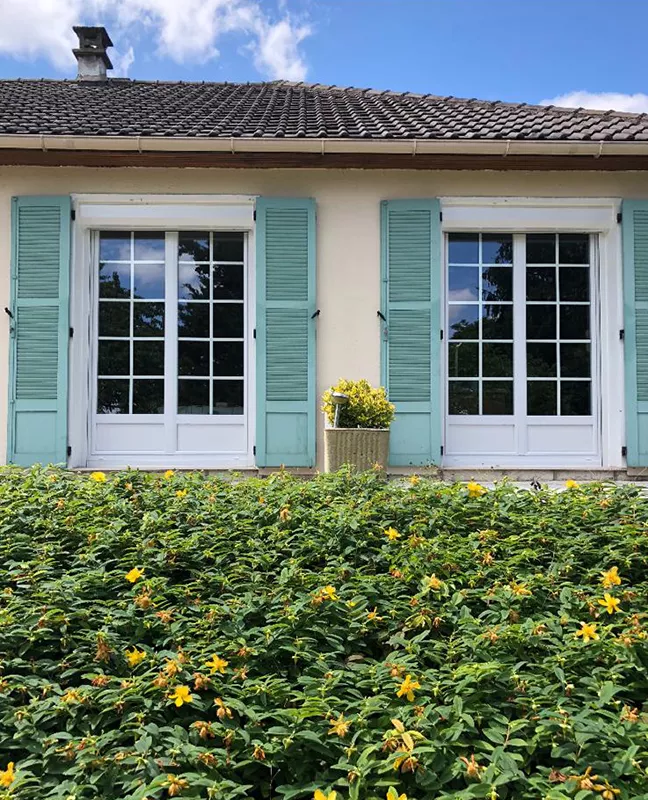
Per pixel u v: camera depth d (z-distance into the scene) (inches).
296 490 149.6
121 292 243.3
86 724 75.4
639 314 237.1
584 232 245.0
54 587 98.1
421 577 109.6
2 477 167.8
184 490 149.5
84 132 223.3
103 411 242.2
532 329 245.6
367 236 238.5
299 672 88.3
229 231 244.2
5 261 234.7
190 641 91.1
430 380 235.6
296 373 235.6
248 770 71.6
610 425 241.3
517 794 66.6
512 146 225.0
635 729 73.7
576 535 129.0
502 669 82.4
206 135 225.0
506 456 243.0
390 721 74.1
